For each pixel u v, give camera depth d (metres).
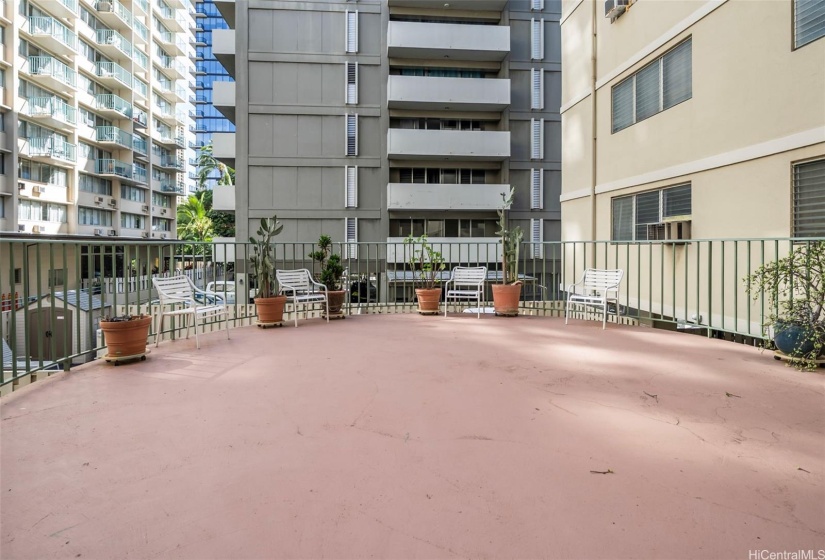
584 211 9.52
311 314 7.25
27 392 3.18
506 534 1.58
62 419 2.66
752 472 2.01
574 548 1.51
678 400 2.98
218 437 2.40
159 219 38.09
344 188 19.77
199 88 73.00
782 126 5.04
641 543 1.53
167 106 38.97
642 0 7.56
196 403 2.94
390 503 1.77
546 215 21.05
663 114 7.07
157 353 4.42
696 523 1.64
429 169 21.03
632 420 2.63
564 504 1.76
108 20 29.97
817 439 2.36
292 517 1.68
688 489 1.87
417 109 20.55
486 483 1.92
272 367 3.87
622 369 3.78
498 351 4.50
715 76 6.00
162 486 1.90
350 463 2.10
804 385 3.30
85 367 3.88
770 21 5.18
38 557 1.46
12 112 21.95
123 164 30.61
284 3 19.45
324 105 19.62
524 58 20.98
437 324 6.34
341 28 19.73
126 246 4.55
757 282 4.62
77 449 2.25
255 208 19.42
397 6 20.48
